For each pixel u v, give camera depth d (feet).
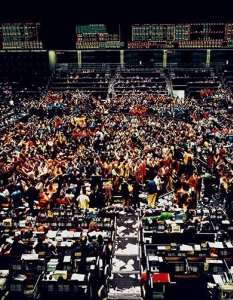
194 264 40.06
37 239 46.11
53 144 93.50
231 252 42.75
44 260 41.27
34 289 36.37
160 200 69.82
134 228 58.59
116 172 71.51
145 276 40.73
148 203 65.46
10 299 36.65
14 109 145.38
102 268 41.34
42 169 73.72
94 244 45.29
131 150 86.79
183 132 101.76
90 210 56.44
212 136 106.83
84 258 41.01
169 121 124.98
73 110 143.95
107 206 64.80
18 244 44.01
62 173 72.90
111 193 68.18
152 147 87.81
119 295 42.22
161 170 75.61
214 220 53.11
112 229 52.70
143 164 75.15
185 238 47.11
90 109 152.56
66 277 37.81
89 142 100.68
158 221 50.70
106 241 47.83
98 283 39.37
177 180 75.05
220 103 157.07
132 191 67.15
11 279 37.37
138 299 41.45
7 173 70.95
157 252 42.86
